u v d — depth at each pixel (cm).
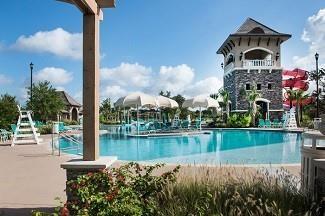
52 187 809
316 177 509
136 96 2672
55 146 1886
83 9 589
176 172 525
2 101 2869
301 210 402
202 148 2083
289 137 2683
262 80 4150
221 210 389
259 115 3794
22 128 2044
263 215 376
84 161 597
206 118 4931
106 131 3350
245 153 1819
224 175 524
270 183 474
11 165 1165
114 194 405
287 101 4328
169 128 3012
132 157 1727
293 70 4178
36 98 4012
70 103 6156
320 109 3519
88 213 383
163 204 432
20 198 706
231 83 4347
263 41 4212
